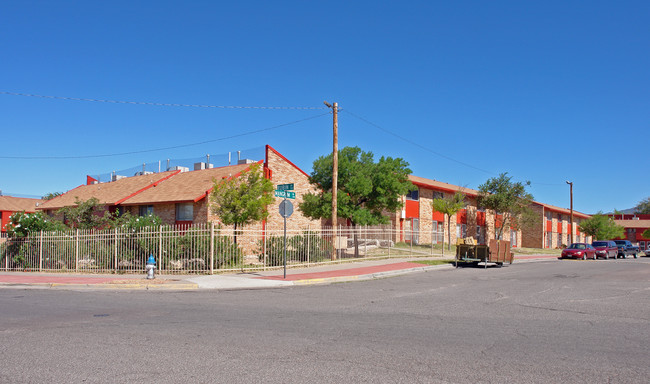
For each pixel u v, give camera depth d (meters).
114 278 16.66
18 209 43.31
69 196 35.88
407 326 8.24
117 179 38.25
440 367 5.73
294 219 29.02
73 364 5.85
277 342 6.99
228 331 7.78
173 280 15.55
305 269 19.25
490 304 10.92
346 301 11.42
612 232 59.03
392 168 25.41
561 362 5.98
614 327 8.27
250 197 20.03
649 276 18.41
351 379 5.26
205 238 17.86
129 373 5.48
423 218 38.38
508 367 5.75
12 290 14.31
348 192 25.30
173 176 31.16
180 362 5.91
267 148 27.84
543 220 55.72
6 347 6.70
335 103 22.11
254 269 18.45
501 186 41.66
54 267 20.47
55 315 9.43
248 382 5.15
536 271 20.97
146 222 21.45
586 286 14.73
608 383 5.18
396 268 20.05
